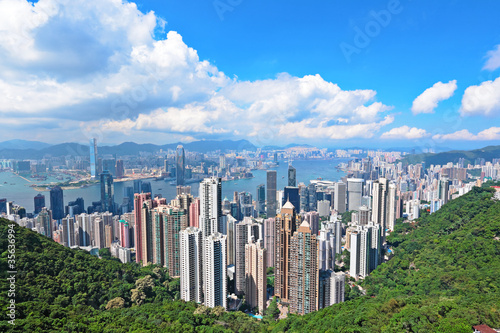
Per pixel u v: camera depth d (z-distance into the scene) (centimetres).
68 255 16962
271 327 14150
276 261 17950
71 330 10438
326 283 16325
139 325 11788
